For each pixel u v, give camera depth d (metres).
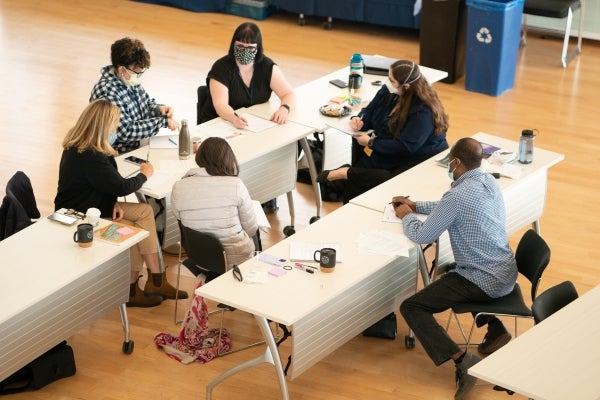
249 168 6.11
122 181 5.32
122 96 5.98
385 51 9.92
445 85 9.09
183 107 8.45
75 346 5.31
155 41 10.10
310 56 9.73
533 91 8.92
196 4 11.00
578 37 9.86
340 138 6.93
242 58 6.48
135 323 5.54
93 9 11.09
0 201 6.79
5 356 4.56
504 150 6.01
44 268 4.68
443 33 8.92
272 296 4.49
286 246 4.94
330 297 4.50
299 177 7.30
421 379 5.11
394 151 6.01
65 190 5.38
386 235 5.05
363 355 5.30
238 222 5.18
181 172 5.70
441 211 4.91
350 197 6.26
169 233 5.85
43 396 4.90
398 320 5.63
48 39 10.12
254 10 10.76
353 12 10.27
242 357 5.26
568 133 8.05
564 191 7.12
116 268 5.01
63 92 8.77
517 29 8.72
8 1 11.33
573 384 3.81
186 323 5.29
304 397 4.94
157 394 4.94
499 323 5.20
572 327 4.18
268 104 6.73
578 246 6.41
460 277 4.98
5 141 7.73
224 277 4.63
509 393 4.86
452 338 5.44
